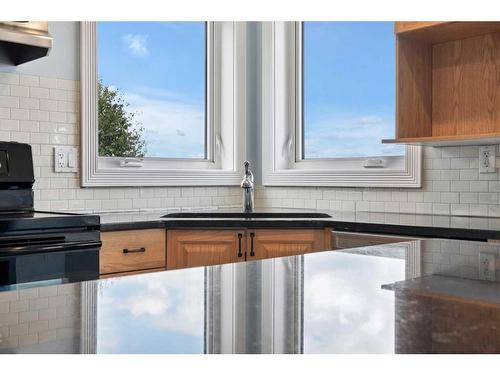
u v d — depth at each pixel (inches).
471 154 114.6
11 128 111.5
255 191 157.5
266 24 153.3
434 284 36.3
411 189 125.0
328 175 139.3
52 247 87.5
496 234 84.7
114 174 126.6
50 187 117.2
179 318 27.9
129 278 39.5
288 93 154.6
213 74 155.1
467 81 113.1
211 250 112.2
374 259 47.7
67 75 119.9
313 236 111.0
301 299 32.1
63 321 27.2
